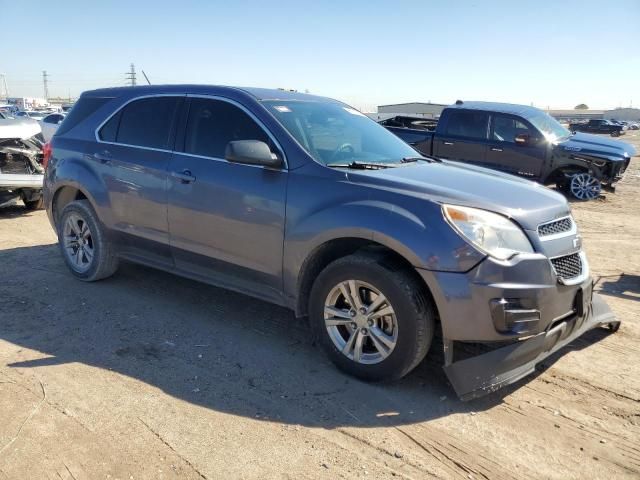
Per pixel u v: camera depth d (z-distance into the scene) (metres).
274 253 3.80
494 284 3.06
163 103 4.69
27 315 4.52
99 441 2.84
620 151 11.66
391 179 3.50
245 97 4.20
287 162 3.80
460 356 3.73
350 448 2.86
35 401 3.20
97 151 5.02
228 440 2.89
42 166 8.51
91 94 5.45
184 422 3.04
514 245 3.18
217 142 4.22
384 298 3.30
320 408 3.22
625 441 2.96
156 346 4.00
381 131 4.81
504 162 11.73
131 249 4.93
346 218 3.40
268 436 2.94
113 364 3.70
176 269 4.62
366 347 3.57
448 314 3.13
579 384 3.55
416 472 2.69
